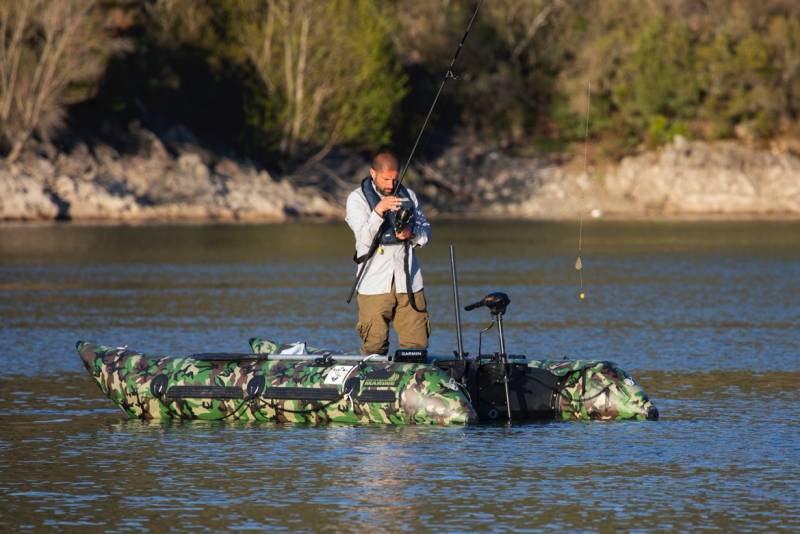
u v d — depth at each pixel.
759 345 64.62
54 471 34.47
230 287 103.12
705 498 31.22
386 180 41.25
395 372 40.22
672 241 187.00
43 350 61.94
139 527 28.81
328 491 32.00
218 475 33.84
